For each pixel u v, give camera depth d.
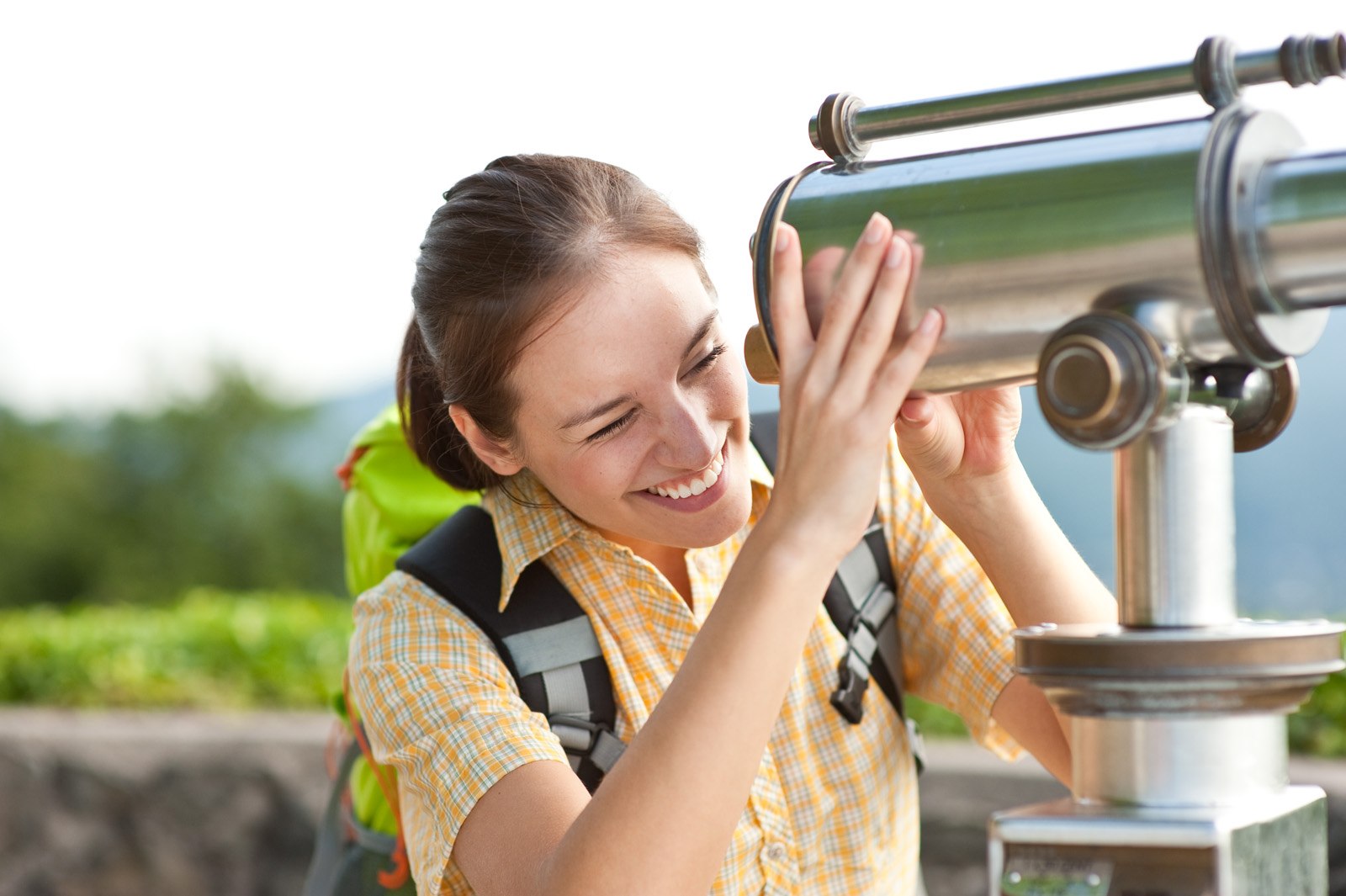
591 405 1.16
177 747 3.66
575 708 1.27
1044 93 0.81
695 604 1.37
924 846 2.96
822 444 0.88
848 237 0.86
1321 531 20.92
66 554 12.67
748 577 0.94
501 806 1.15
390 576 1.35
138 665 4.38
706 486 1.20
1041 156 0.78
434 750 1.20
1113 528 0.79
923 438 1.14
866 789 1.35
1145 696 0.73
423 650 1.27
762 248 0.90
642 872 0.97
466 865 1.17
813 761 1.34
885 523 1.39
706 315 1.18
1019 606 1.19
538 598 1.29
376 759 1.32
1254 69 0.75
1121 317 0.73
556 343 1.16
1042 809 0.74
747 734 0.96
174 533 12.93
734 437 1.23
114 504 12.93
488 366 1.20
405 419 1.47
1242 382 0.77
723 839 0.98
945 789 2.95
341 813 1.71
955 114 0.85
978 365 0.83
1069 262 0.76
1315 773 2.74
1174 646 0.71
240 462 13.30
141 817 3.66
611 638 1.30
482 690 1.23
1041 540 1.19
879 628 1.36
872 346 0.84
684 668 0.98
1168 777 0.72
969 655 1.37
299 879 3.63
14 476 12.64
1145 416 0.71
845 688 1.33
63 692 4.33
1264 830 0.70
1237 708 0.72
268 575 12.95
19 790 3.68
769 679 0.95
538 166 1.25
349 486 1.82
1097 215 0.74
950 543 1.40
